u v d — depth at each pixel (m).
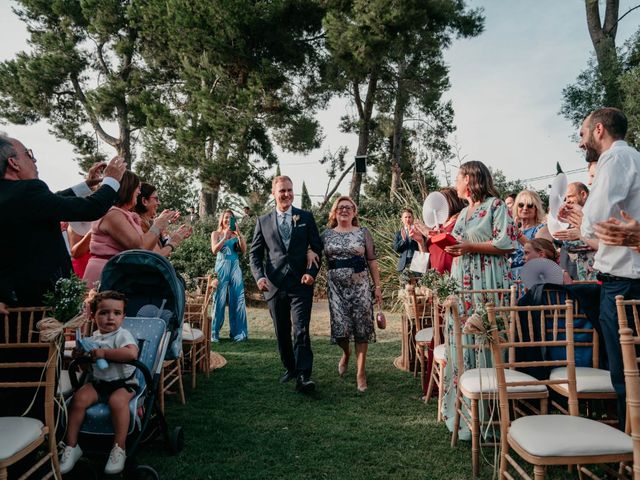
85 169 24.66
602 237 2.68
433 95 20.78
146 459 3.62
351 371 6.15
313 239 5.48
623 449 2.50
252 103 17.73
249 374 6.05
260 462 3.57
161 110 18.48
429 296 4.95
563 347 3.69
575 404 3.03
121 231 4.14
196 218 18.39
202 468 3.47
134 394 3.19
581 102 18.09
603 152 3.07
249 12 17.94
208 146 19.11
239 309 8.27
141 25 19.38
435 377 4.82
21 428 2.52
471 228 4.01
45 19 22.47
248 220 13.88
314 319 10.18
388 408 4.76
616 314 2.85
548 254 4.36
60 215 2.97
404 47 18.31
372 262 5.63
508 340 3.66
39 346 2.69
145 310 3.84
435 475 3.37
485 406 3.94
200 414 4.60
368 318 5.39
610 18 19.09
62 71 21.75
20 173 3.02
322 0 18.84
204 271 12.78
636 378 2.40
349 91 22.94
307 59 20.83
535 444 2.57
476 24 20.11
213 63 18.33
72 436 2.97
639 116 15.48
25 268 2.90
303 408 4.77
